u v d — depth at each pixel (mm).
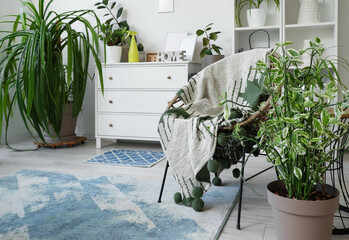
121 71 3127
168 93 2988
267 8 3086
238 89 1906
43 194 1903
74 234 1405
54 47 3014
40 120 2684
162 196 1868
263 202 1782
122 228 1460
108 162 2656
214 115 1912
